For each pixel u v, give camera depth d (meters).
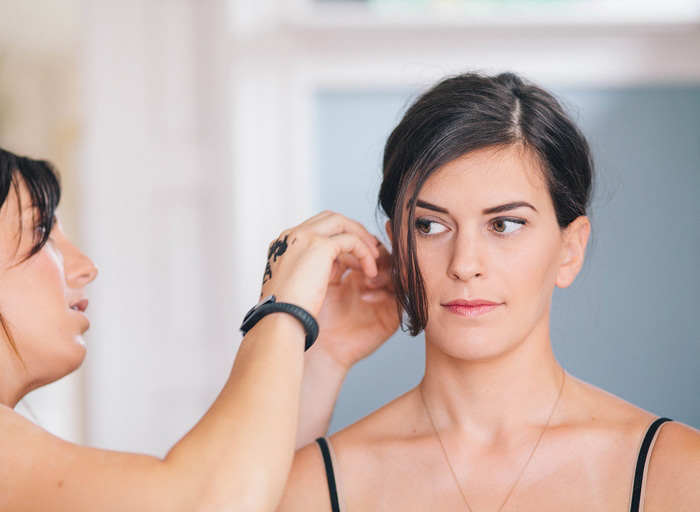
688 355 2.43
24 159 1.08
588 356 2.39
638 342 2.42
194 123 2.58
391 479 0.97
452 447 0.96
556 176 0.92
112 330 2.58
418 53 2.52
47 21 4.49
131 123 2.60
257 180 2.57
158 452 2.61
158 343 2.60
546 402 0.96
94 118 2.61
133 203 2.60
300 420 1.15
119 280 2.59
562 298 2.39
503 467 0.94
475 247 0.89
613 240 2.44
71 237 4.54
